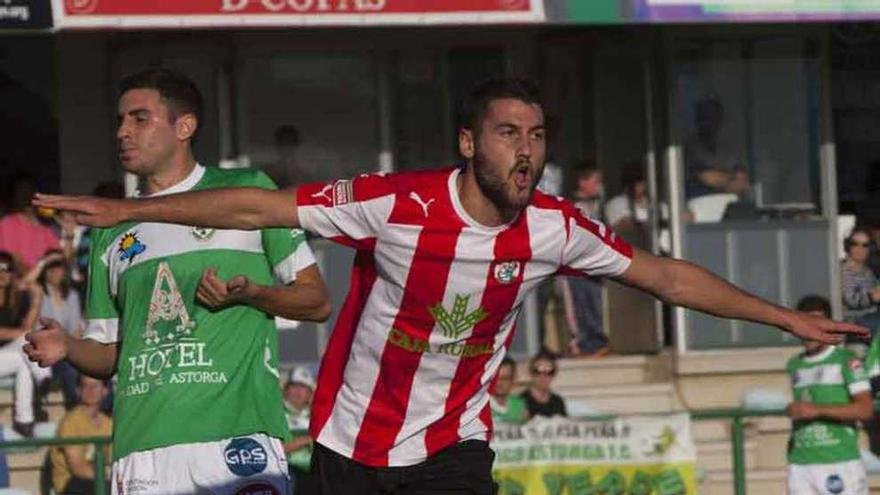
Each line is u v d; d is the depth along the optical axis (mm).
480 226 12219
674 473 24172
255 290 14141
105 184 28328
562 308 30766
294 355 29516
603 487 24156
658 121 31094
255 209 12000
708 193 31047
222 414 14516
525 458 24047
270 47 30875
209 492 14477
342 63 31188
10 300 27844
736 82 31172
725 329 30500
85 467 23766
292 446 23141
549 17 26203
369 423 13078
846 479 25188
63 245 28469
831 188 31281
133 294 14664
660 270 12734
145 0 25328
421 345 12711
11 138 30219
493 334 12828
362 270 12734
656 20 26562
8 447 22141
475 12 26016
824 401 25250
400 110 31344
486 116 11977
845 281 31156
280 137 31000
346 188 12227
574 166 31328
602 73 31328
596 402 29797
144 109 14625
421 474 13172
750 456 28828
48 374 26938
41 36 30266
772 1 27031
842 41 31453
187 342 14547
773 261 31062
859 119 31703
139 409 14562
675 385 30172
